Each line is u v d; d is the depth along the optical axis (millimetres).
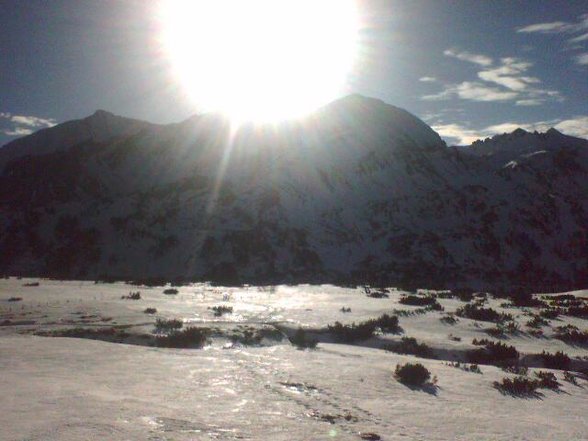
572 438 9461
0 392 9711
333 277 70375
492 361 19984
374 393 11906
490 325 26172
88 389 10375
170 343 18844
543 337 23891
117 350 15492
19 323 22469
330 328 23906
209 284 50938
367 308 30906
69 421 8133
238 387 11531
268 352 17078
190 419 8789
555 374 16703
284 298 36219
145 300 32125
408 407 10859
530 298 37625
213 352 16328
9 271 72000
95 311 25672
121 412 8844
